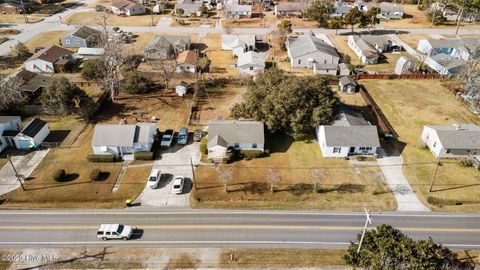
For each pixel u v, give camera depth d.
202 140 60.59
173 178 53.56
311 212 48.03
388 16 129.25
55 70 86.75
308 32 115.19
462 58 96.50
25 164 56.00
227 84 81.88
